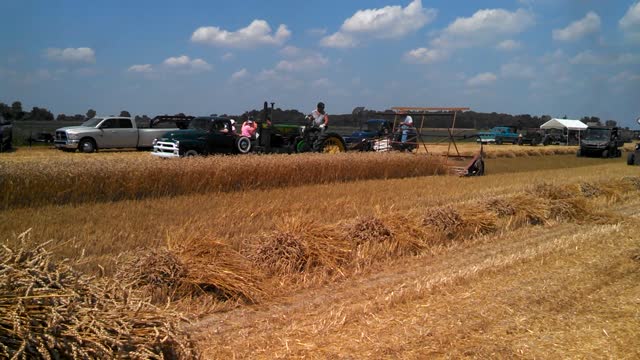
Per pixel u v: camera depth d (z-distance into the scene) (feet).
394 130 75.46
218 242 22.08
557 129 174.50
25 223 29.35
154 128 88.94
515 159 103.45
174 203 37.42
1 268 12.15
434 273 23.21
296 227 25.16
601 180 50.70
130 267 20.08
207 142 61.98
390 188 49.44
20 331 10.81
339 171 54.85
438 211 31.53
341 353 14.66
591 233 30.53
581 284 20.76
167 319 13.41
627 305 18.76
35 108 146.72
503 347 15.15
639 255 24.66
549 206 36.86
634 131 216.54
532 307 18.30
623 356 14.90
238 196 41.55
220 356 14.69
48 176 36.58
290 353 14.74
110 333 12.02
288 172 49.52
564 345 15.52
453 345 15.26
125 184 39.75
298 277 22.24
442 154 71.10
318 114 68.64
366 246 26.18
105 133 81.56
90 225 29.43
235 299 19.74
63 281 12.80
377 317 17.31
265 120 65.26
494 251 27.86
